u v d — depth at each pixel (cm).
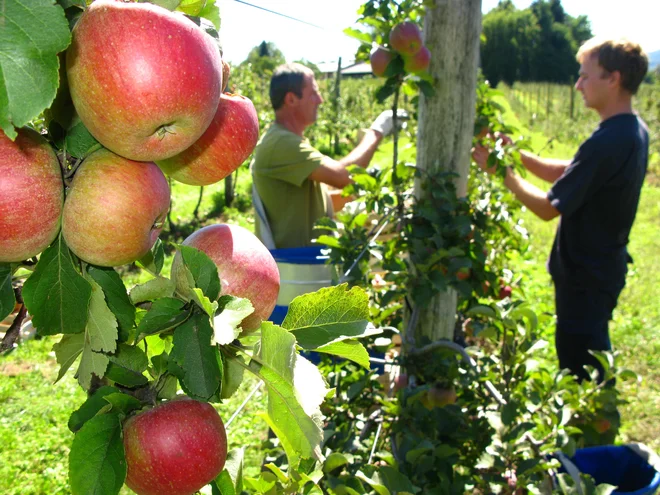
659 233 1052
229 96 92
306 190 342
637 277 796
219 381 73
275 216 342
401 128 381
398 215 280
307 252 292
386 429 248
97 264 74
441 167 275
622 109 333
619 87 328
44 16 52
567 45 5359
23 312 83
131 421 80
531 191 357
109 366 83
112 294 78
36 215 67
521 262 814
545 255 899
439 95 268
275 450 211
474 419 244
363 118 2439
